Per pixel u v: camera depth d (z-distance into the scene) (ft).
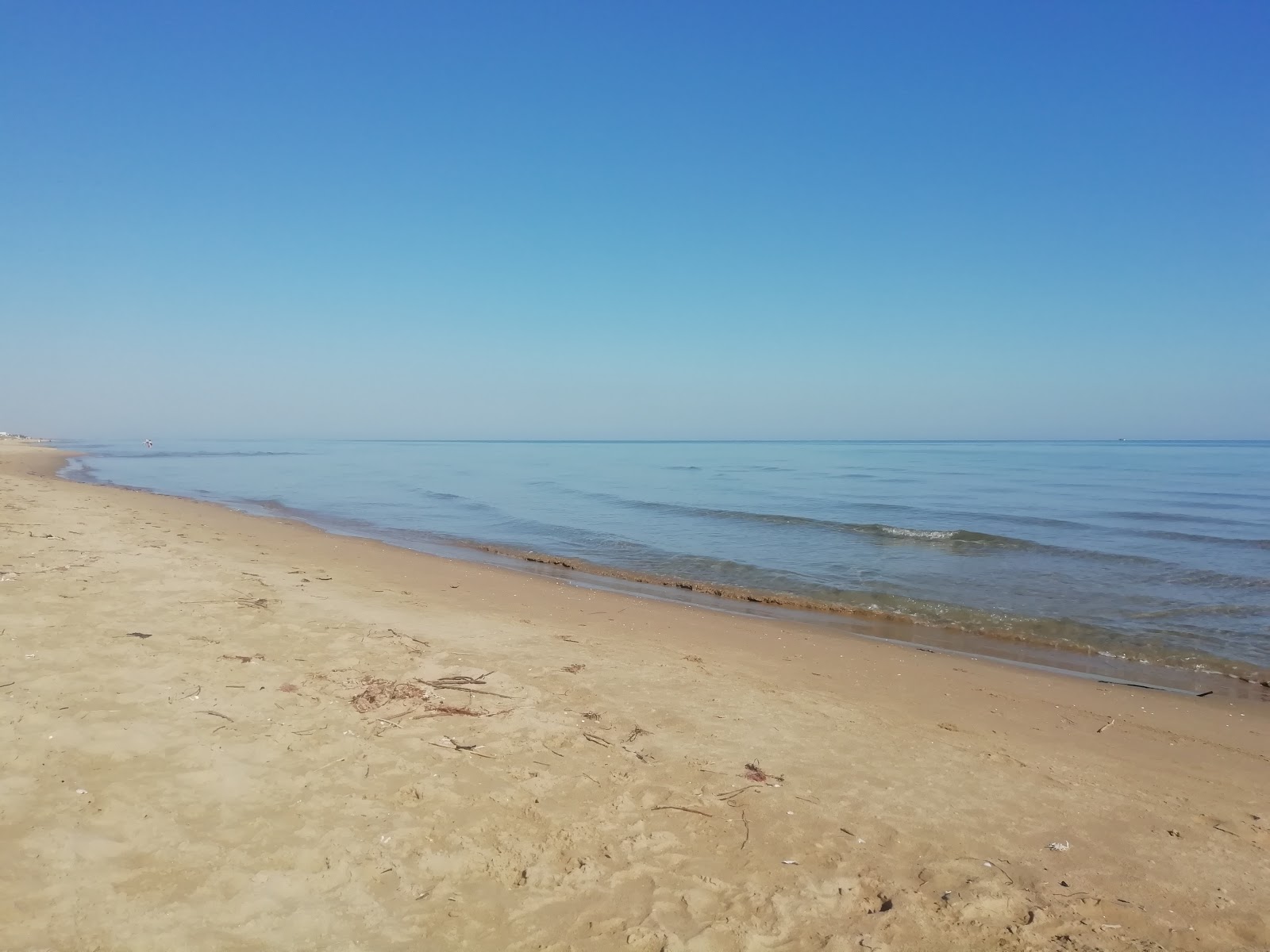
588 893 11.53
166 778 13.50
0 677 17.29
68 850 11.04
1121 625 35.55
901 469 190.90
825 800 15.38
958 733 20.30
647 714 19.45
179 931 9.68
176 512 63.57
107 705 16.30
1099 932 11.48
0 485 70.38
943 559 52.70
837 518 77.66
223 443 552.41
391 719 17.33
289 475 143.33
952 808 15.53
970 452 367.04
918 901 11.98
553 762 15.90
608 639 27.94
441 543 57.62
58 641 20.30
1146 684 27.63
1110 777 17.87
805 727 19.67
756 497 103.76
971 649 32.19
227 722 16.14
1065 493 112.68
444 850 12.25
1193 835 15.03
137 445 369.50
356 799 13.55
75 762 13.69
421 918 10.54
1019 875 13.02
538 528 67.46
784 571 47.70
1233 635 34.19
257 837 12.02
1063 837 14.60
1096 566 50.57
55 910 9.77
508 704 19.10
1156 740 20.97
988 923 11.51
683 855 12.81
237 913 10.16
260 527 57.77
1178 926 11.81
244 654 20.80
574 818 13.69
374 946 9.87
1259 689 27.43
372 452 350.23
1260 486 129.18
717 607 38.68
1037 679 26.81
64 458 182.29
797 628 33.88
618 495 106.32
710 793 15.16
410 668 21.16
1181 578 46.55
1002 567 49.88
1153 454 329.52
